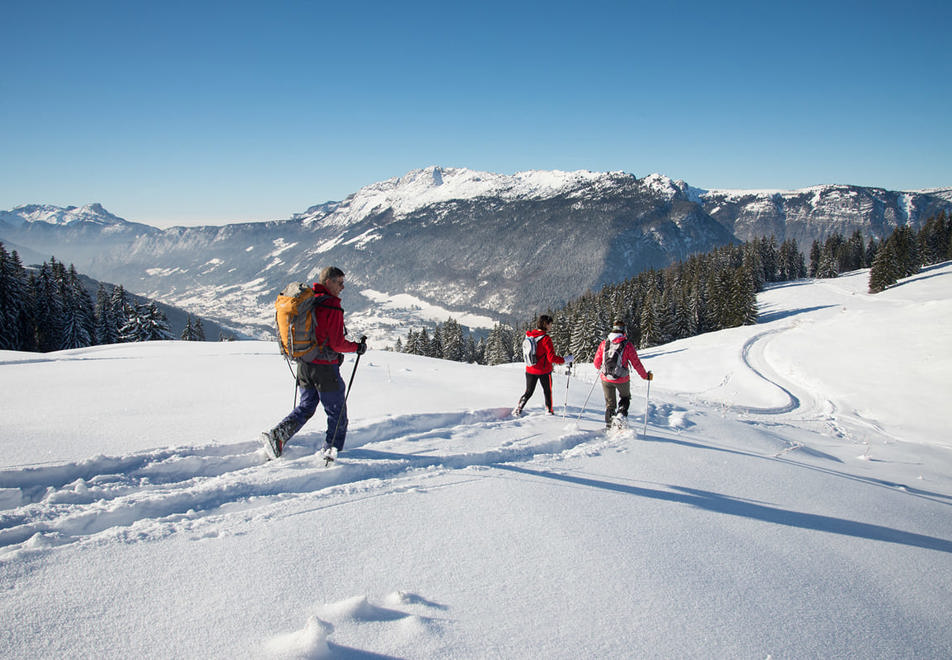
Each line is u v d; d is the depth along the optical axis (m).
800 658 2.25
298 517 3.28
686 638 2.31
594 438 6.44
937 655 2.42
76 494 3.35
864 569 3.33
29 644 1.93
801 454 7.80
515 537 3.23
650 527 3.60
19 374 8.53
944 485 6.99
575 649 2.16
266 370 9.66
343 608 2.26
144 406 5.92
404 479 4.11
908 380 20.20
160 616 2.17
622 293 80.50
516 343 76.81
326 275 4.50
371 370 11.12
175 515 3.21
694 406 12.30
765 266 107.31
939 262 88.69
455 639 2.15
